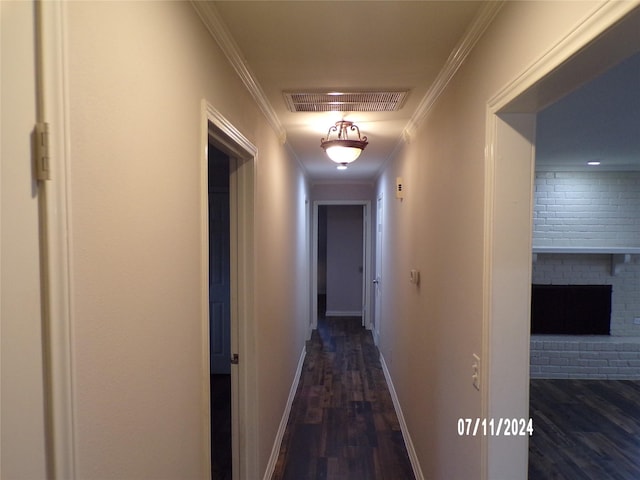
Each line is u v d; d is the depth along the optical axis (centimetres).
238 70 155
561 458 269
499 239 117
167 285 93
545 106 109
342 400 351
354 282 693
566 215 441
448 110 170
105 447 68
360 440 283
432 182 203
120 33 72
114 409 71
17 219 50
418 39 141
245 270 195
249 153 181
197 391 113
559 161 400
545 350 432
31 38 51
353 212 688
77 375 59
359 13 124
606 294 448
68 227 57
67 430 57
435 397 195
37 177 52
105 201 67
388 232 393
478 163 130
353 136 286
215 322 401
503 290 117
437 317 192
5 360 48
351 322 646
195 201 111
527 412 118
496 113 115
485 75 124
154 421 87
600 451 278
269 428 239
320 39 141
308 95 200
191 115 108
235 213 194
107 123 67
